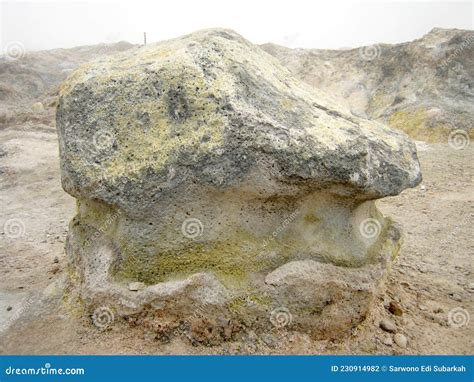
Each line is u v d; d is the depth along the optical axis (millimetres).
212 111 2809
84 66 3305
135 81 2994
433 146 8797
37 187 6852
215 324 2900
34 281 3861
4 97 15805
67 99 3072
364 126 3201
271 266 2963
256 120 2764
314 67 12680
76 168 2941
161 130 2867
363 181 2828
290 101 3061
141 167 2830
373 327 3139
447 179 6793
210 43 3164
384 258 3133
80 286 3170
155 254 2943
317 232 3031
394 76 11477
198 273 2898
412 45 11398
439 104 9859
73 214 5773
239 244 2959
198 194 2869
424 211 5645
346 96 11742
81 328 3051
